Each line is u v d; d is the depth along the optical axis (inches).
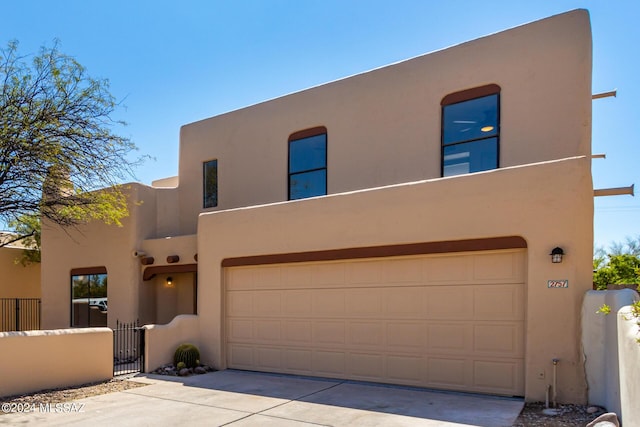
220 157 567.5
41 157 413.4
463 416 261.6
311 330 391.9
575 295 280.2
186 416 275.9
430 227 333.7
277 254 411.5
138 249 546.0
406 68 436.5
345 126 468.1
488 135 390.9
